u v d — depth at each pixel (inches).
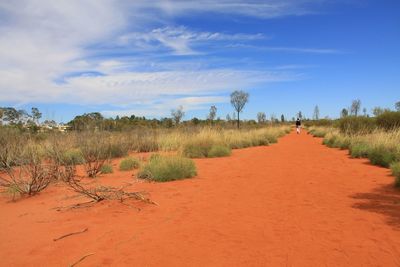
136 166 564.4
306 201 310.8
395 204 292.8
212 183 408.8
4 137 547.2
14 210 320.2
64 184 426.9
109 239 228.1
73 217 284.0
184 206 306.0
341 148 803.4
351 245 207.5
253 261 190.1
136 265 188.4
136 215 283.3
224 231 237.5
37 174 404.8
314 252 199.3
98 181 444.5
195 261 191.8
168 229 244.8
